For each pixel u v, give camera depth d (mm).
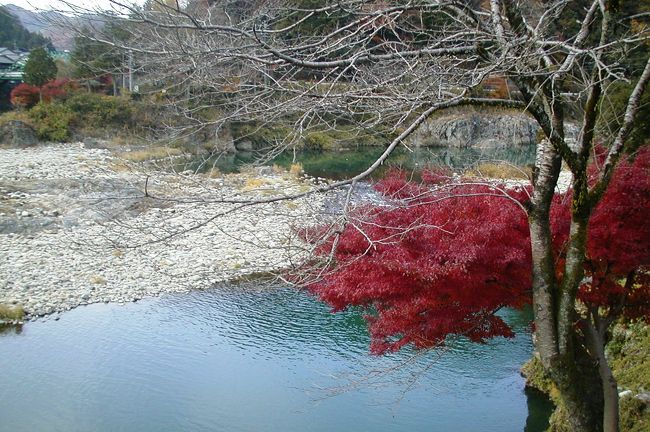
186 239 15602
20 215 16938
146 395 8406
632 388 6797
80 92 28531
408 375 8867
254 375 9047
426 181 6777
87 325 10891
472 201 5316
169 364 9398
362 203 4859
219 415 7855
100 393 8430
